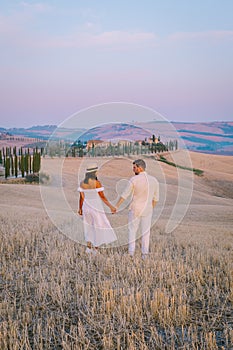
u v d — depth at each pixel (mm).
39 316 4586
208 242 9555
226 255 7680
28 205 20141
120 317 4340
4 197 23031
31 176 40656
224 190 41656
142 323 4336
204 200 33625
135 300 4898
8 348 3762
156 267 6531
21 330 4176
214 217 19016
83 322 4391
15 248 8125
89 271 6305
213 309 4824
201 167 54312
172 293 5262
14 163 45656
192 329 4203
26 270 6410
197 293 5281
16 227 10383
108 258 6902
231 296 5117
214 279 5730
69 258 7102
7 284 5711
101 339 3926
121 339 3990
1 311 4570
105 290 5098
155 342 3838
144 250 7516
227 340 3857
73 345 3795
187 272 6270
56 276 6078
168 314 4395
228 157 67125
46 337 3893
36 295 5148
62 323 4383
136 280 5777
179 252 8062
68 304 4930
